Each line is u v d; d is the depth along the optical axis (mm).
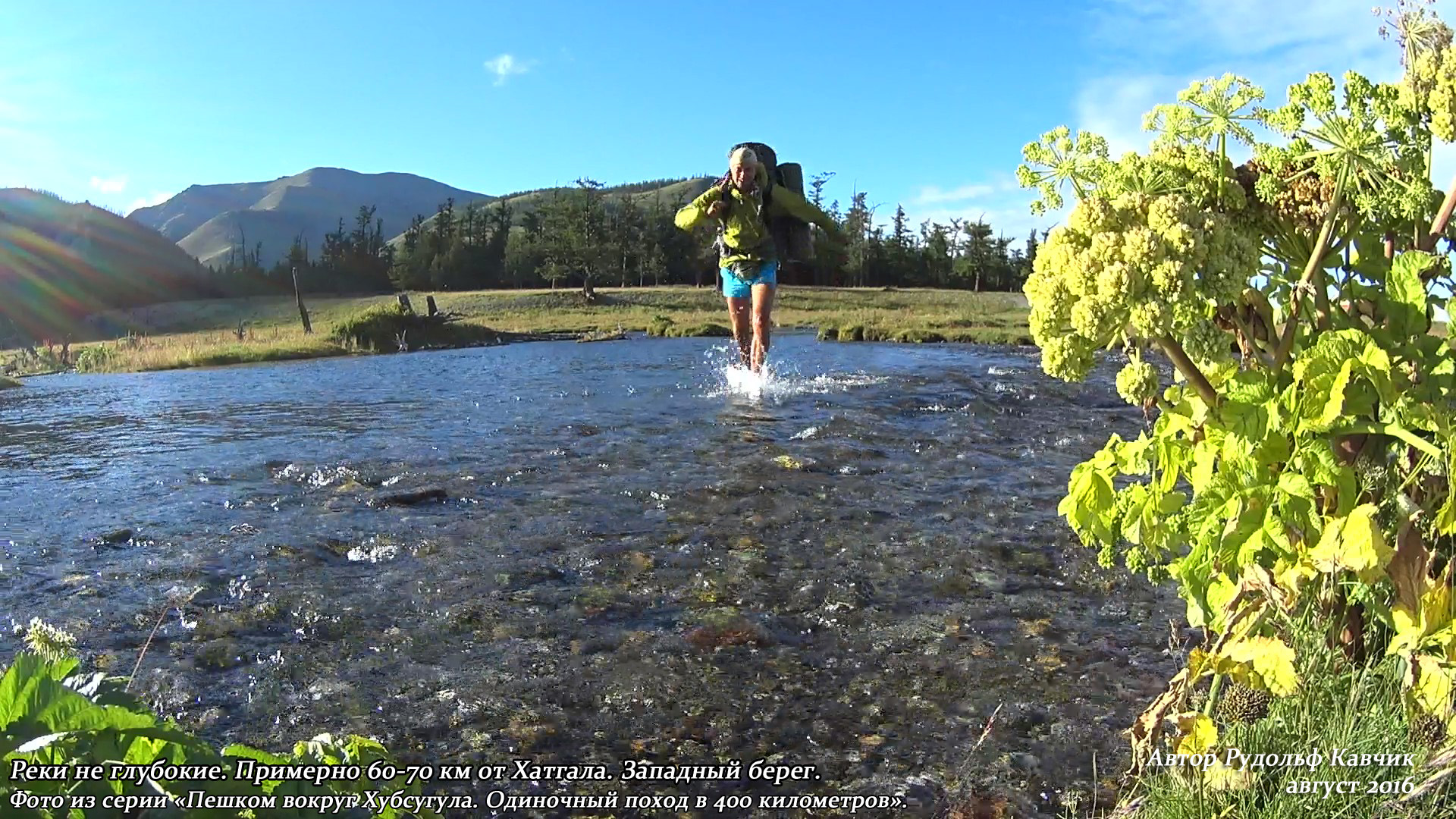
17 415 10898
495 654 3195
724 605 3639
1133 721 2637
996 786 2346
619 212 100875
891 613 3539
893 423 8375
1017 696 2818
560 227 95875
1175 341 1979
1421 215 2023
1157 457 2215
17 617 3562
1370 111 2004
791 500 5332
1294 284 2166
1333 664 2150
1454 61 1834
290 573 4086
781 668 3064
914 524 4801
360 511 5219
